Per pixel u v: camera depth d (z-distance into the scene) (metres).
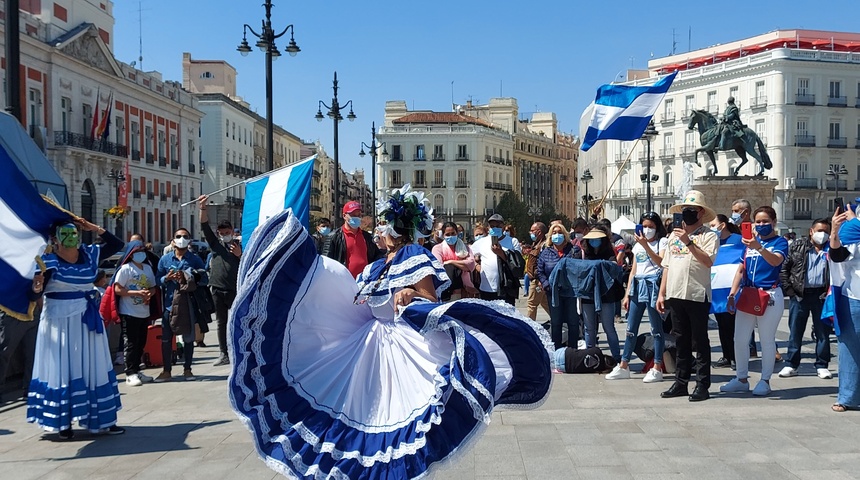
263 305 3.84
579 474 5.21
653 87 11.51
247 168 70.25
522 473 5.26
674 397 7.69
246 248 3.86
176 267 9.68
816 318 8.66
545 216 87.56
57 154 36.94
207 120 62.31
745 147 23.73
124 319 9.28
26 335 8.44
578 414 6.97
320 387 3.90
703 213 7.62
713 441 5.94
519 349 3.91
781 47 59.78
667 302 7.77
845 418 6.61
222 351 10.53
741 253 8.51
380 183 86.56
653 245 8.66
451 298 10.62
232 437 6.53
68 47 37.81
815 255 8.63
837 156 58.62
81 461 5.93
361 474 3.60
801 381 8.46
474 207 86.00
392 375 3.94
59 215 6.68
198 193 56.97
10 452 6.24
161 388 8.98
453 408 3.71
